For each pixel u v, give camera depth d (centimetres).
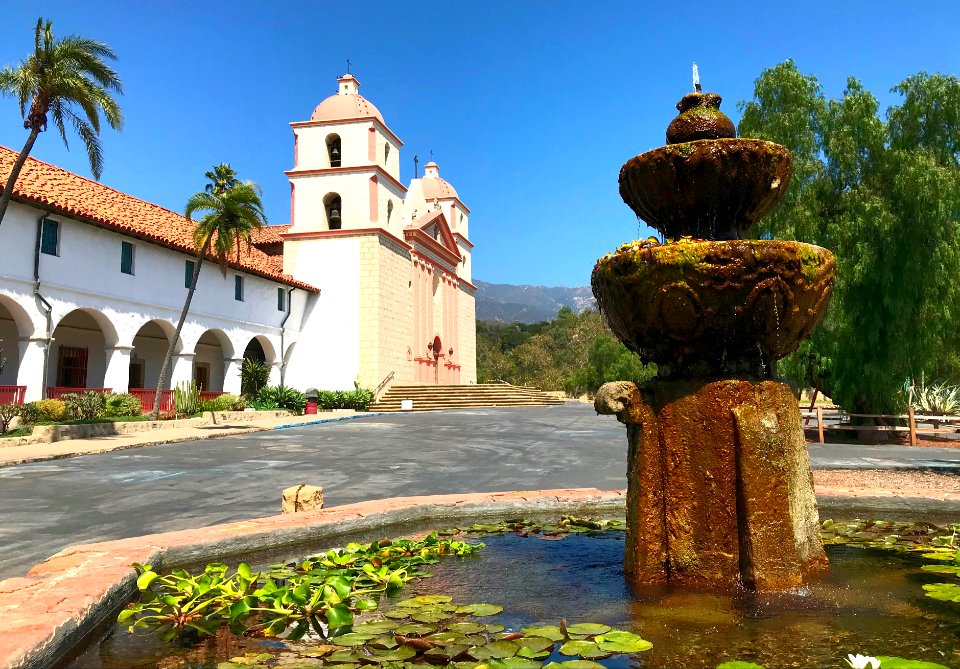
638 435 371
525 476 1023
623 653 255
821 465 1092
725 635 276
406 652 264
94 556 386
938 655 252
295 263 3338
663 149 382
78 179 2361
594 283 400
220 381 3067
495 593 350
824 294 367
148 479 1012
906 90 1812
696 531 352
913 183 1658
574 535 500
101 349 2392
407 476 1034
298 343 3275
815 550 361
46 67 1457
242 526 473
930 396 2106
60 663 263
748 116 1909
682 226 406
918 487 776
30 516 725
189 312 2458
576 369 7288
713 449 353
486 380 6850
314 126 3394
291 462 1230
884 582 351
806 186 1830
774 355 373
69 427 1627
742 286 342
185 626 303
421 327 3891
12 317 1917
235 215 2148
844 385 1808
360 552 430
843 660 248
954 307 1773
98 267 2020
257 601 322
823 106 1855
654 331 370
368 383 3238
